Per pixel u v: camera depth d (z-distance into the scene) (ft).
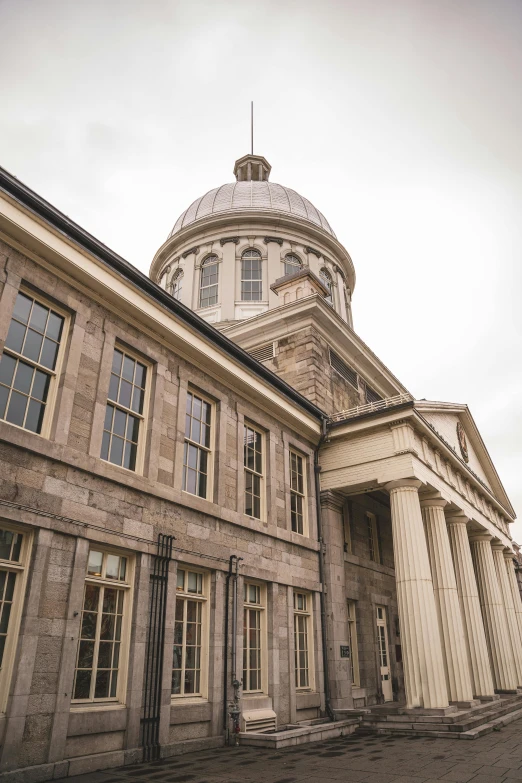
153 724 32.14
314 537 53.52
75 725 27.84
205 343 44.11
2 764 24.29
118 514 33.42
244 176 135.54
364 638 56.59
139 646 32.40
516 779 26.53
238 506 44.65
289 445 54.24
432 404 68.23
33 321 32.40
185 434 42.14
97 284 35.73
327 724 42.86
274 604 45.24
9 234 31.45
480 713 48.91
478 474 81.61
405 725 43.14
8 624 26.96
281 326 70.49
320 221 115.44
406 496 51.62
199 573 39.83
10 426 28.55
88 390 33.94
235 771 28.71
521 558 136.26
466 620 60.85
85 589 31.12
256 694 41.96
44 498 29.30
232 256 100.07
